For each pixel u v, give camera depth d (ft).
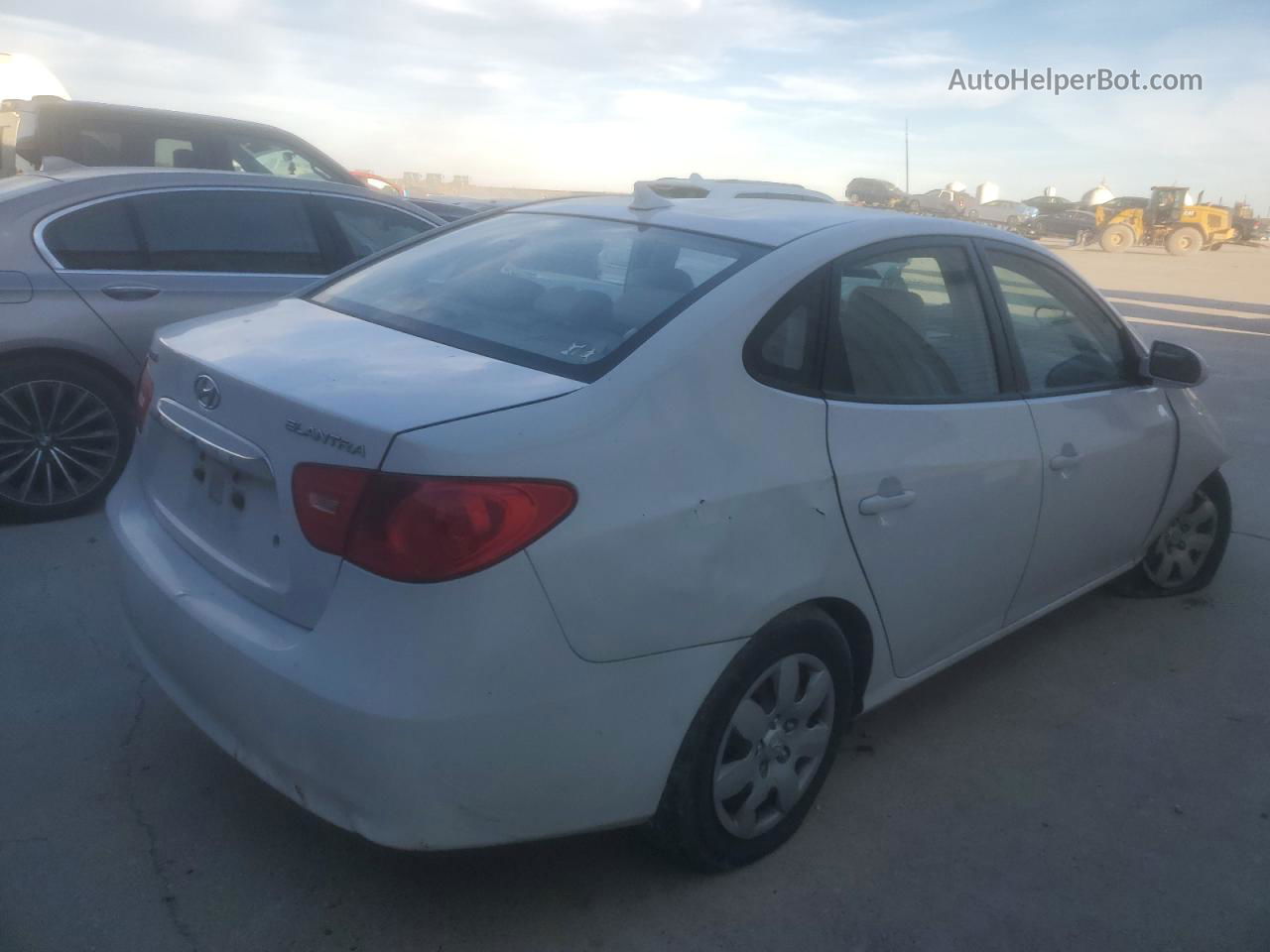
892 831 10.84
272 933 8.93
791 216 11.48
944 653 12.01
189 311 18.48
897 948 9.23
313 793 8.15
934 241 11.89
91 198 18.06
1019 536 12.23
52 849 9.73
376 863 9.83
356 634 7.79
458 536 7.58
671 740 8.79
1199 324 56.34
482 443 7.82
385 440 7.77
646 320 9.39
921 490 10.61
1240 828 11.30
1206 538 17.01
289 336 10.03
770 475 9.18
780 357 9.72
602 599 8.12
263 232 19.67
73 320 17.34
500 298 10.37
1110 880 10.33
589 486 8.09
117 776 10.83
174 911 9.10
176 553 9.65
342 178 32.35
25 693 12.23
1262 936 9.66
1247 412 31.86
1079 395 13.35
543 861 9.98
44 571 15.52
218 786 10.77
